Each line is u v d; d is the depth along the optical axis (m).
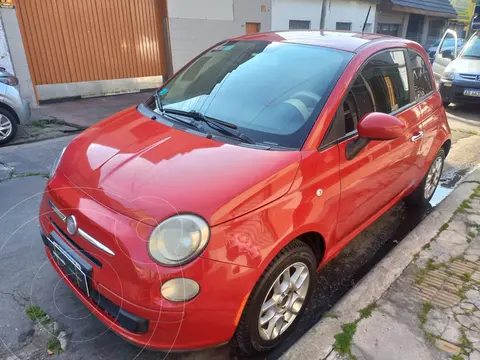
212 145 2.33
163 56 10.99
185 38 10.91
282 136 2.40
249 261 1.92
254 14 12.30
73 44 9.17
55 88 9.10
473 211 3.98
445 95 9.06
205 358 2.34
